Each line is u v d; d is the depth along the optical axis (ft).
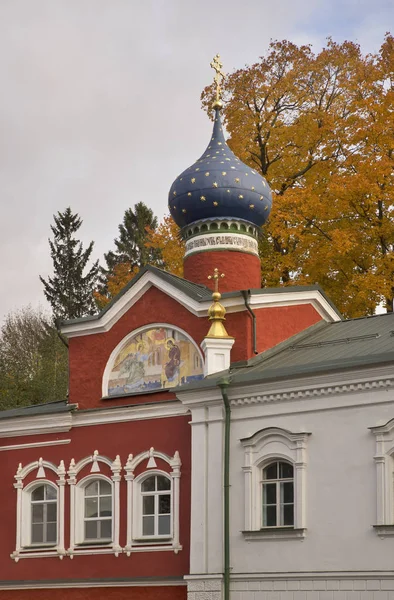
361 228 185.16
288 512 123.34
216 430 129.90
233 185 156.56
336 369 120.06
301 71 199.00
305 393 123.34
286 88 198.39
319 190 190.39
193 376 138.31
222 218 157.28
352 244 178.40
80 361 148.46
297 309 144.97
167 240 199.82
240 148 197.98
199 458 130.41
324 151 192.95
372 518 115.96
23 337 298.56
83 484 143.54
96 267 325.83
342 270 186.60
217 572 125.70
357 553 116.37
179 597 131.03
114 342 146.30
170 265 197.98
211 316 135.64
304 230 189.67
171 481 135.03
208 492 129.08
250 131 198.90
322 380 121.80
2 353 285.64
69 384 148.46
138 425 139.74
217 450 129.29
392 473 115.96
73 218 325.62
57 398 254.06
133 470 138.62
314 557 119.44
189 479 133.28
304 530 120.37
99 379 146.10
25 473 148.66
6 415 150.61
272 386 125.80
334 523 118.62
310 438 122.31
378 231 181.88
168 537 134.00
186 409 135.44
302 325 145.59
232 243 156.76
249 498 125.29
